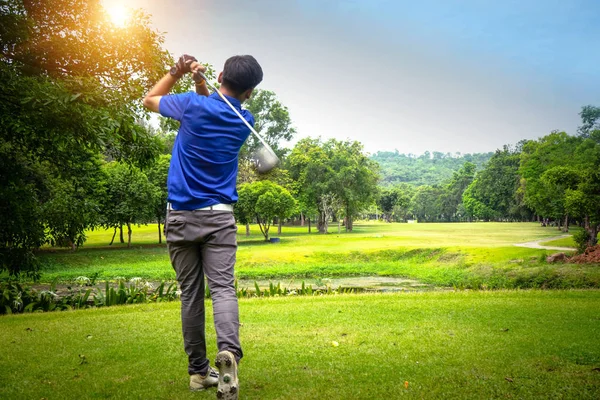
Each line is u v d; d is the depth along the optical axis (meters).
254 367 3.42
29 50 10.55
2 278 20.06
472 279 20.11
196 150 2.64
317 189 62.03
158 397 2.79
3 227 12.58
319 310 6.02
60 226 14.28
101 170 34.59
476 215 106.00
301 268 27.19
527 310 5.92
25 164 14.52
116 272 25.52
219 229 2.66
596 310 5.93
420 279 22.89
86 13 11.06
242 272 25.89
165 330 4.85
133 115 11.27
